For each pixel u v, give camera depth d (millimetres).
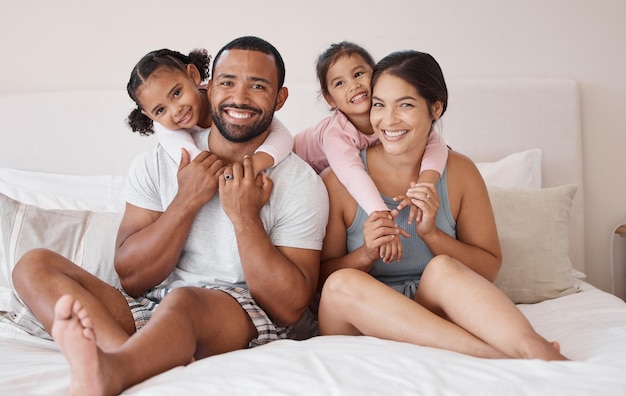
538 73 2674
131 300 1619
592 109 2686
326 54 1926
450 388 1161
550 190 2215
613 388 1137
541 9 2662
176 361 1331
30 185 2377
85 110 2545
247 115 1668
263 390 1155
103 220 1971
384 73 1722
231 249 1680
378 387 1161
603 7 2664
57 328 1116
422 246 1794
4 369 1345
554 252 2090
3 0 2609
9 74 2625
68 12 2613
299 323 1829
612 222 2709
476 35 2662
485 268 1752
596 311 1795
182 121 1763
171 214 1630
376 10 2648
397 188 1822
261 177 1670
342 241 1835
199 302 1465
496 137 2592
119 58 2623
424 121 1730
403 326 1449
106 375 1156
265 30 2641
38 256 1526
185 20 2625
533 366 1232
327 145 1860
